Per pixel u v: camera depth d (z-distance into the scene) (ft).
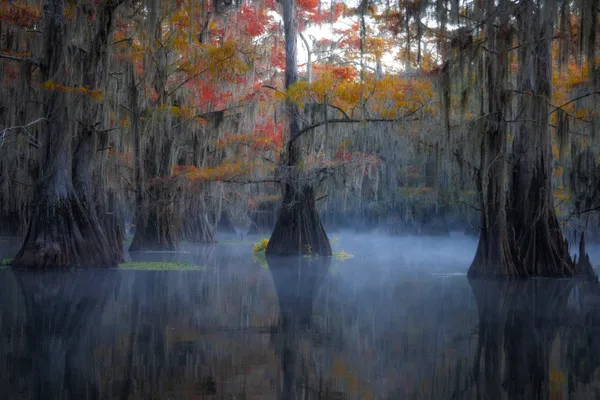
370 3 76.59
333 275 66.28
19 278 58.08
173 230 100.68
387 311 41.83
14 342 30.76
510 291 54.13
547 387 24.20
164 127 86.74
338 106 93.40
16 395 22.36
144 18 82.23
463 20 66.54
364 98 89.25
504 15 59.26
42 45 68.44
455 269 75.66
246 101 97.71
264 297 47.93
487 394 23.25
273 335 33.30
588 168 88.89
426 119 79.00
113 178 88.07
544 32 58.59
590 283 62.18
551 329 35.91
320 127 95.76
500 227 65.72
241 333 33.68
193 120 92.43
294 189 95.61
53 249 66.33
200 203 109.50
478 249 67.10
